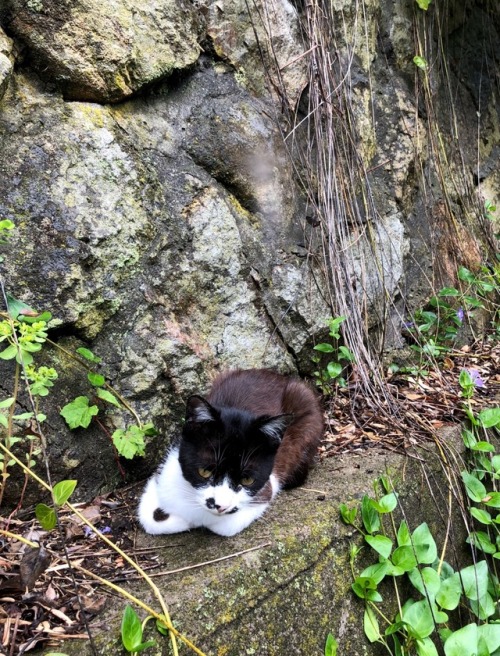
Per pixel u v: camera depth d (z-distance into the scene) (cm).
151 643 39
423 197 98
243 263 69
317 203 79
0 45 52
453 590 56
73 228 55
